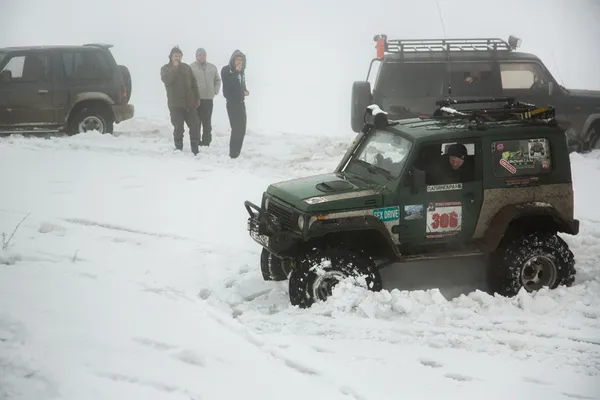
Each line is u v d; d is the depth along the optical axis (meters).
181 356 5.79
